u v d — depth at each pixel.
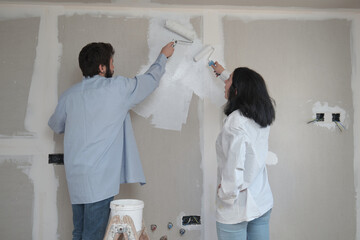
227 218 1.76
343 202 2.60
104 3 2.46
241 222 1.76
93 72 2.05
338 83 2.65
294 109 2.61
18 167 2.42
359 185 2.62
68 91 2.04
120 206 1.75
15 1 2.43
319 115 2.63
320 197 2.59
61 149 2.45
